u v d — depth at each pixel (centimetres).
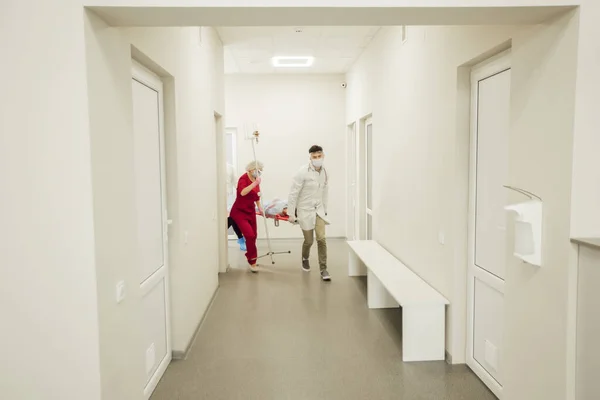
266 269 615
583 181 180
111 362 191
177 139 320
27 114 172
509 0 176
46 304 177
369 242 551
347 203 809
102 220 183
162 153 310
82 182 173
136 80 257
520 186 216
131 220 215
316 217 564
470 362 308
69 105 171
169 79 313
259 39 565
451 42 303
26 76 171
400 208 441
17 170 174
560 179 187
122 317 203
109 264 190
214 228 504
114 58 197
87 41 171
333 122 827
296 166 830
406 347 322
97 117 179
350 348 351
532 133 206
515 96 219
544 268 199
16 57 170
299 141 827
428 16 189
